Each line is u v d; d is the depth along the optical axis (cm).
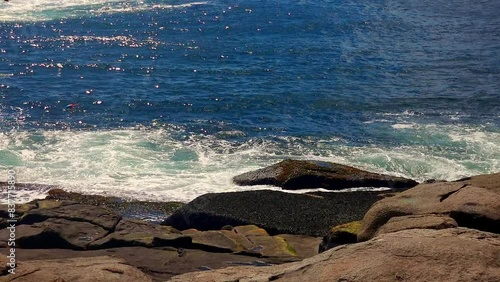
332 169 2103
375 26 4747
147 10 5009
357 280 781
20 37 4209
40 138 2509
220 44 4162
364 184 2055
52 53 3884
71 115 2822
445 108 3012
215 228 1788
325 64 3744
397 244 834
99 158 2312
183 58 3838
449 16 5122
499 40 4356
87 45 4075
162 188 2077
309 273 841
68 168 2219
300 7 5325
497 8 5425
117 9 5006
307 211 1833
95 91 3189
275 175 2083
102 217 1639
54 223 1586
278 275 875
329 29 4625
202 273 1019
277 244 1571
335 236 1378
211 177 2177
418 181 2183
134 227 1609
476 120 2836
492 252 793
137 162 2294
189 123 2753
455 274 757
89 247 1508
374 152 2436
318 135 2641
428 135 2633
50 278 988
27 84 3284
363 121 2827
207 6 5238
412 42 4309
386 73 3591
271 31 4528
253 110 2955
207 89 3250
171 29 4497
